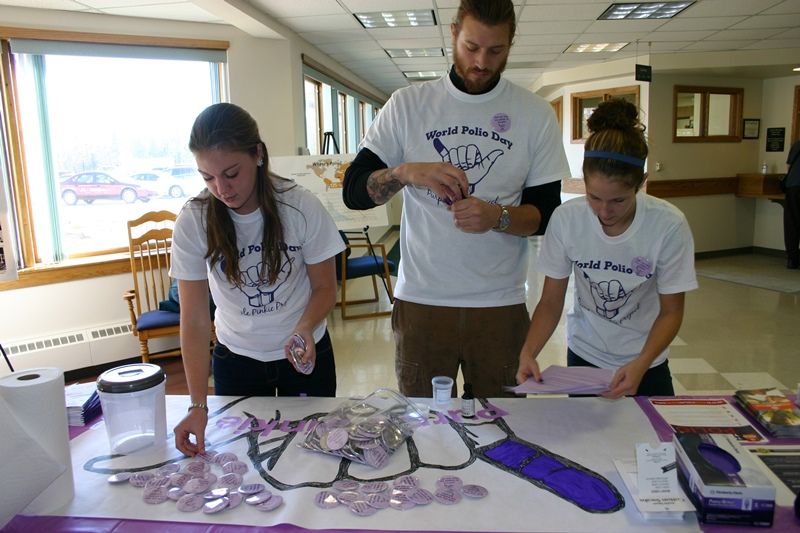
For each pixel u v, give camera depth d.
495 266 1.58
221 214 1.29
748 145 7.40
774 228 7.43
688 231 1.36
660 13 4.70
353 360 3.81
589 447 1.14
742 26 5.14
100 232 4.14
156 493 1.01
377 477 1.05
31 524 0.94
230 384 1.50
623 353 1.54
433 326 1.62
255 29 4.28
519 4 4.30
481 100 1.53
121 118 4.11
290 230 1.36
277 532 0.90
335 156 4.76
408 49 5.91
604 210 1.26
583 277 1.49
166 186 4.35
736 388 3.26
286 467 1.10
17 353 3.64
